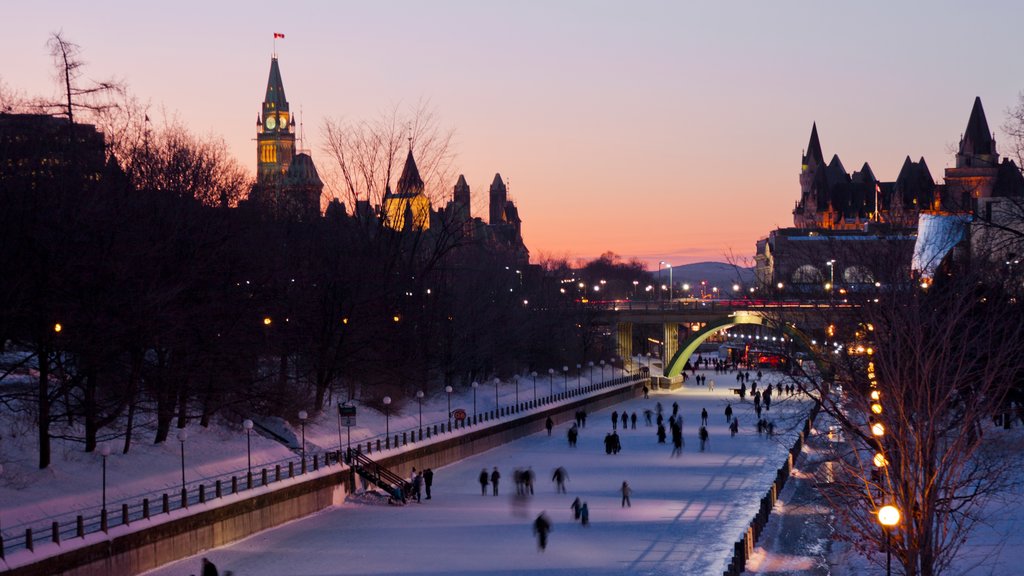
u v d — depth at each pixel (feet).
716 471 251.19
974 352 125.18
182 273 197.88
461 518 193.67
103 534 141.79
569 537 174.60
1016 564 126.82
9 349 203.10
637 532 177.99
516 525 185.98
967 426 101.71
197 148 290.56
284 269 263.49
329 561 159.33
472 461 273.75
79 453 179.22
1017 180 192.75
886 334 113.70
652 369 572.92
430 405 326.03
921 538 97.76
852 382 121.39
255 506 179.11
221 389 209.05
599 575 149.28
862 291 140.77
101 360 176.35
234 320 215.31
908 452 103.24
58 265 168.86
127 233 187.52
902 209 237.66
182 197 219.41
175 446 198.80
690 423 367.25
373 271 275.80
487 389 384.68
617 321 524.11
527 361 453.17
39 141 178.19
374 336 274.57
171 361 203.92
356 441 247.70
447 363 354.95
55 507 154.20
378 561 159.33
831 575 138.72
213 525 166.81
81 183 180.86
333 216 301.43
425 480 217.56
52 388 192.13
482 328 376.89
